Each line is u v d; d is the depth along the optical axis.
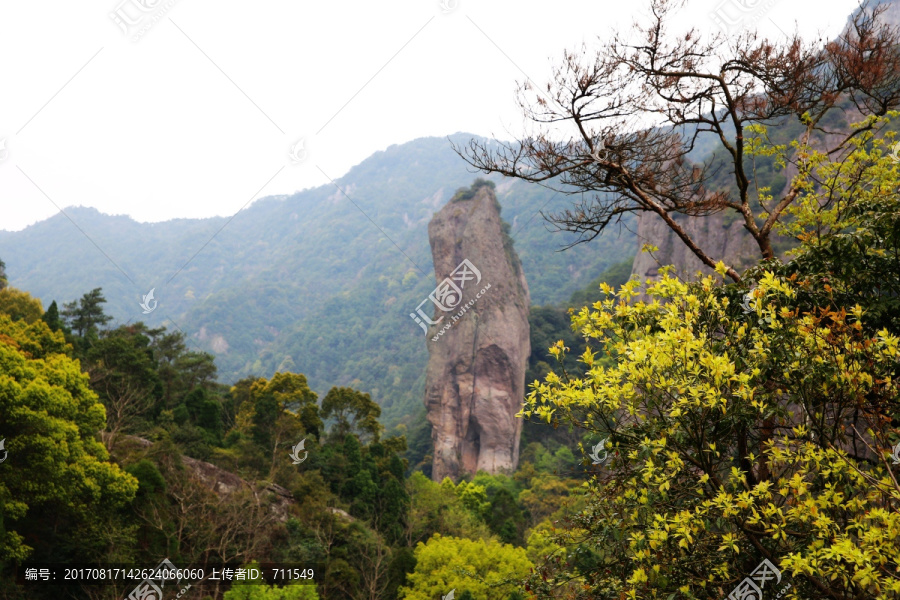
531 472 75.12
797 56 9.62
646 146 9.69
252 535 30.36
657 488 6.27
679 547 6.21
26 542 23.94
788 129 47.16
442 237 101.81
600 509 7.03
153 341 65.56
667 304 6.83
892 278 7.34
